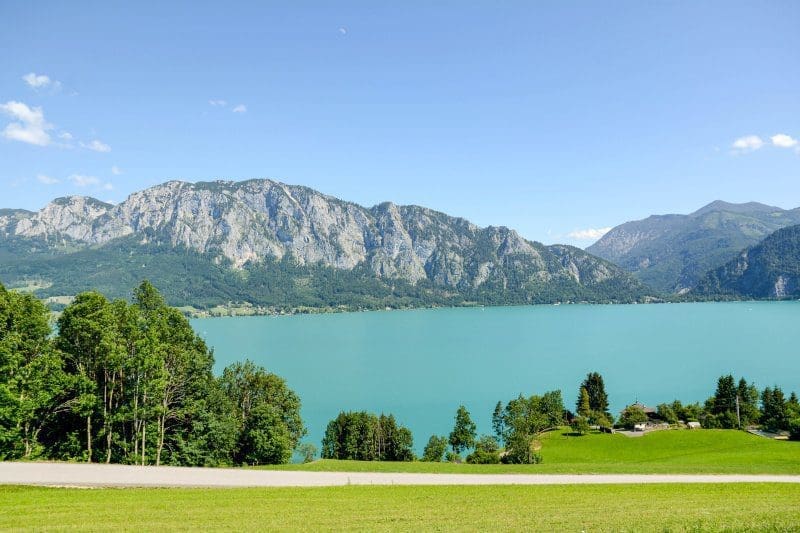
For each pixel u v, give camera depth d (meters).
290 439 62.88
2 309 41.31
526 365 190.25
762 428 102.44
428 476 40.47
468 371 177.62
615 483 37.75
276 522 22.83
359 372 176.62
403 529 21.44
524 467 46.34
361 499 28.98
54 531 20.75
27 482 32.78
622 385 154.50
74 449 46.97
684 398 138.75
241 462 58.22
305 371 178.75
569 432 99.25
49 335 45.62
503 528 21.55
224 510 25.38
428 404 129.88
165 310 53.09
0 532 20.52
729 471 45.41
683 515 23.97
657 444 85.62
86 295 45.97
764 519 22.59
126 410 46.00
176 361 50.97
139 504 26.48
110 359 44.16
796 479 41.94
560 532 20.69
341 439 80.56
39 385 42.00
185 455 51.88
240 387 63.97
